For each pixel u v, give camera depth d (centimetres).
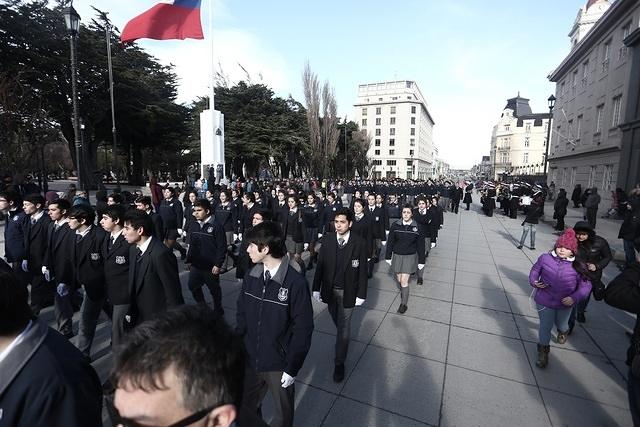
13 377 113
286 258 262
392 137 9969
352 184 3139
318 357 403
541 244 1103
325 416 303
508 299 599
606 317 527
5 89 1495
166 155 4847
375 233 808
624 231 770
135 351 75
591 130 2427
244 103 3862
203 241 477
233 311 529
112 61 2747
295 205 711
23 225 482
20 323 121
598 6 3231
